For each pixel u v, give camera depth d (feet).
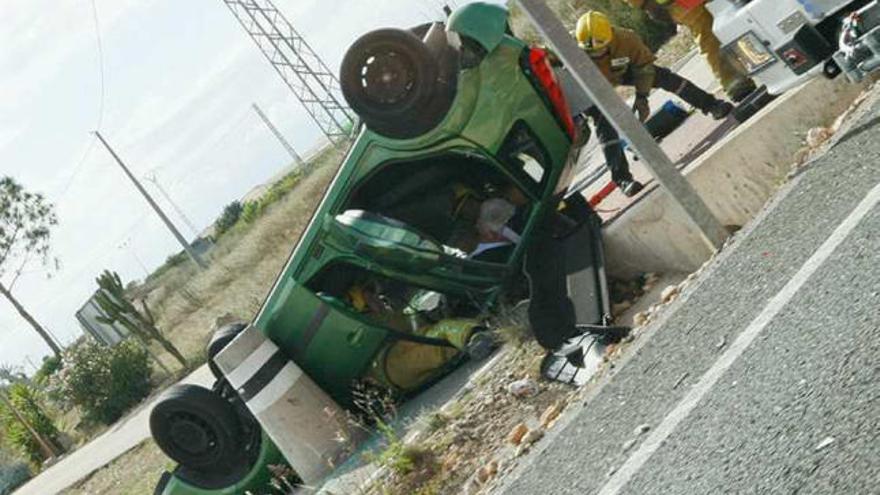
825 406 12.37
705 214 21.17
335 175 27.99
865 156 18.31
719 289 18.19
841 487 10.77
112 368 87.30
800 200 18.95
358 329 27.66
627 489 13.89
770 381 13.85
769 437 12.62
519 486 16.75
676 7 27.22
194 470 27.96
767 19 22.74
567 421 18.08
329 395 28.22
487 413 21.74
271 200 184.85
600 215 28.35
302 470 26.03
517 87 27.07
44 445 86.43
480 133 26.89
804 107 22.66
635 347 18.89
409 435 23.29
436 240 28.55
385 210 28.53
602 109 20.68
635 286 24.40
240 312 82.17
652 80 28.86
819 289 15.21
